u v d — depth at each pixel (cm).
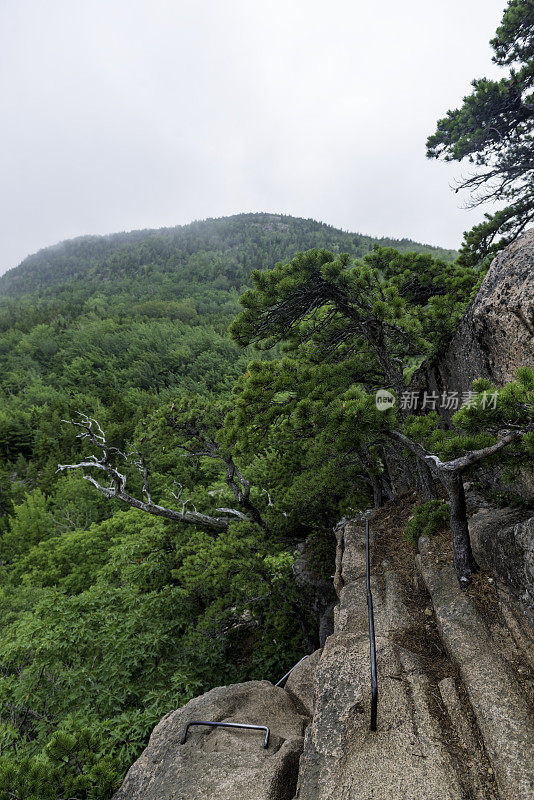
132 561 1464
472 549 578
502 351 666
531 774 293
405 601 600
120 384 10169
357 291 819
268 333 908
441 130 1397
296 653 1197
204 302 19462
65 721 786
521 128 1381
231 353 11581
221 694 556
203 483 3956
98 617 1012
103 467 1209
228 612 1105
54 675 939
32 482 5081
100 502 3809
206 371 10306
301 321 971
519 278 607
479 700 370
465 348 816
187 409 1334
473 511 673
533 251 620
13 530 3638
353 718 391
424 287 1091
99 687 902
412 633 520
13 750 771
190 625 1109
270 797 359
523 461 443
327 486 1184
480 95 1224
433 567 607
